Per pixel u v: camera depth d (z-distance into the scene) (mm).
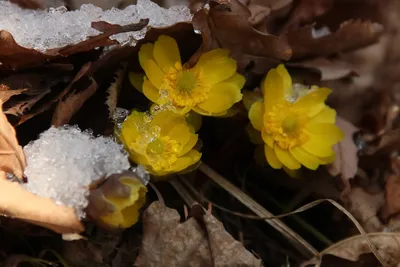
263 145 462
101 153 429
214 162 472
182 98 445
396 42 464
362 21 459
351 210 464
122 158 428
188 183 460
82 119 444
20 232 437
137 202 423
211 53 448
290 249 474
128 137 434
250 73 460
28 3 463
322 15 470
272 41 451
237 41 452
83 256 445
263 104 453
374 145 467
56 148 428
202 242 439
